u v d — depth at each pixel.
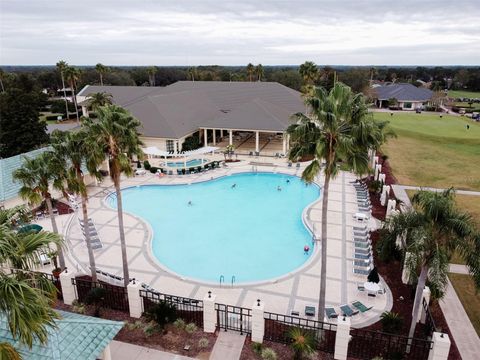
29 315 8.28
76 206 32.53
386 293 20.55
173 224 31.55
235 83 72.25
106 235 28.19
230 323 17.62
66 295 19.05
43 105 102.88
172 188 40.50
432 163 50.34
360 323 18.00
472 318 18.42
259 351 15.73
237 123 51.47
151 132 50.53
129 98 72.88
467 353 16.05
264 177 44.34
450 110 110.25
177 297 18.42
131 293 17.78
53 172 20.20
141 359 15.29
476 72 187.12
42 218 30.83
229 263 25.34
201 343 16.05
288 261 25.58
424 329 17.39
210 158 50.59
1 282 8.25
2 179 31.14
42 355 11.08
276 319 17.52
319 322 16.33
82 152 19.77
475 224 14.00
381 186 36.91
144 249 26.03
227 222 32.00
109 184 40.38
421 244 13.66
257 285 21.61
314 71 79.19
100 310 18.52
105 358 13.34
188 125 53.97
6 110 51.56
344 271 23.02
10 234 9.26
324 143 15.66
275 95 66.56
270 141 59.97
